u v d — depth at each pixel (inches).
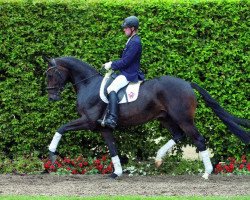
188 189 472.4
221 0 552.7
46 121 564.4
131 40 506.6
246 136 508.7
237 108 559.2
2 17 558.6
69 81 532.7
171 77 514.3
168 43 554.3
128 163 554.9
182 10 551.8
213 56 555.5
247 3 551.5
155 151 565.9
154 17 553.6
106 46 558.6
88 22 557.6
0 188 473.7
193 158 601.9
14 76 563.2
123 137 565.0
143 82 517.0
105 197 432.1
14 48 560.7
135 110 510.0
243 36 554.3
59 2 557.6
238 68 556.7
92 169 547.8
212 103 510.6
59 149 568.4
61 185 486.3
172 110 503.8
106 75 519.5
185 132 506.3
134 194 454.6
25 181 502.9
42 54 561.3
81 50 560.1
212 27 553.0
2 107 566.9
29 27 559.2
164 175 539.8
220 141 561.0
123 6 555.5
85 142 573.9
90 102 516.1
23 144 568.1
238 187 482.6
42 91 567.2
